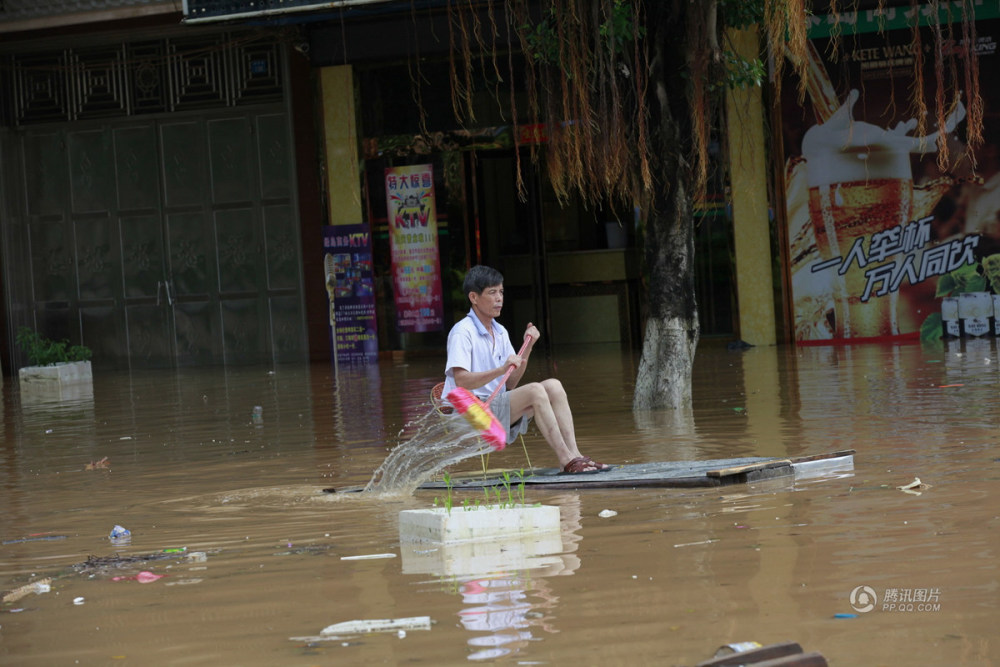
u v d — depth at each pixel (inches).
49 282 1290.6
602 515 291.1
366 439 518.3
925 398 542.0
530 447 453.1
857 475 331.0
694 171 585.6
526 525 274.5
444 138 1169.4
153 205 1269.7
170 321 1274.6
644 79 577.0
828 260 1055.0
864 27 1025.5
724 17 592.1
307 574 243.9
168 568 259.4
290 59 1223.5
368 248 1171.9
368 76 1179.3
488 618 199.9
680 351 583.8
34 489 416.8
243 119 1243.2
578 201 1328.7
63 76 1269.7
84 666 188.1
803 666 155.6
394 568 244.5
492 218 1227.2
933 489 299.3
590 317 1315.2
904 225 1035.9
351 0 995.9
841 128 1040.2
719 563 230.1
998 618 184.2
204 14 1017.5
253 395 822.5
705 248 1102.4
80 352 1039.6
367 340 1176.8
